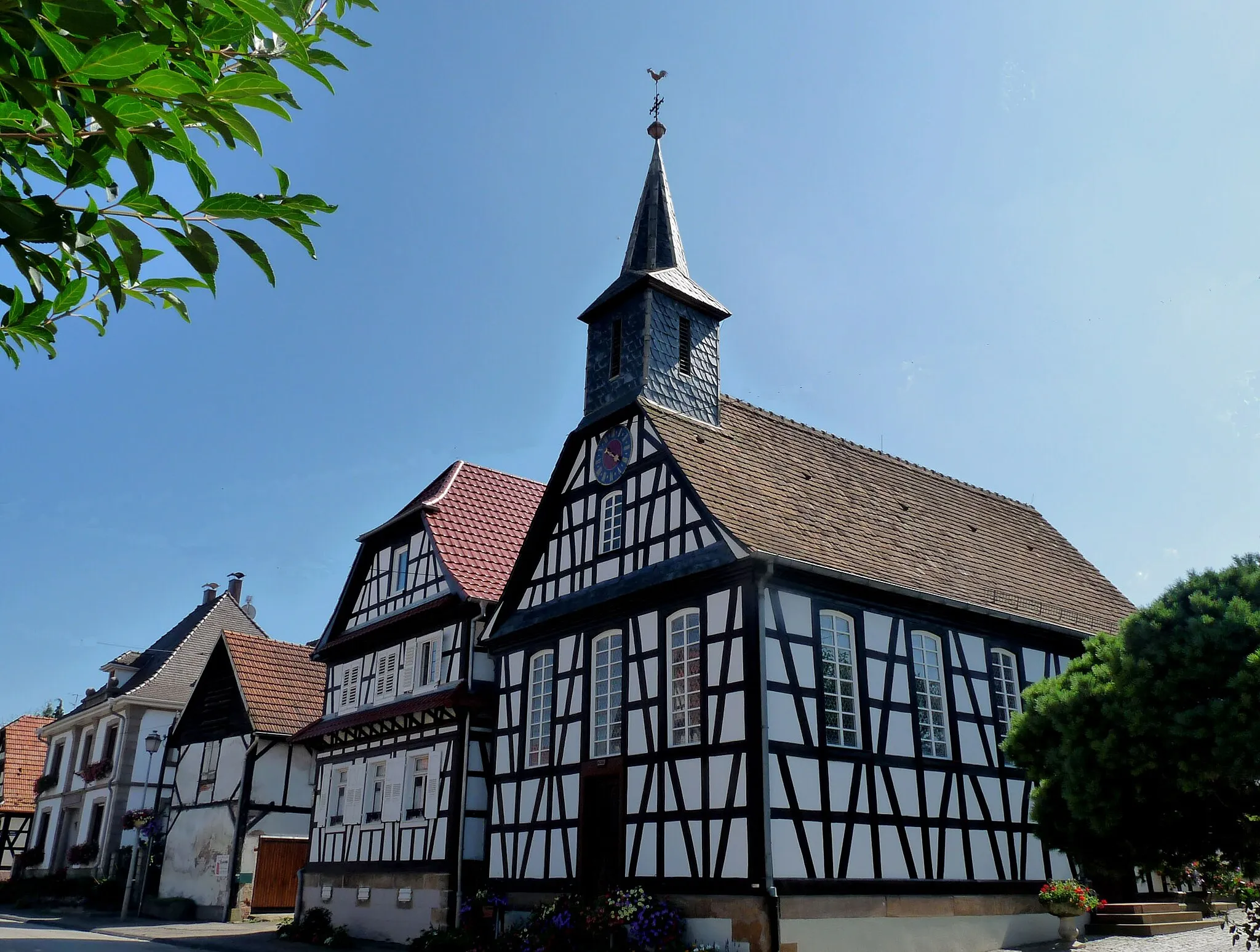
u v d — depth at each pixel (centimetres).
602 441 1725
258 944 1841
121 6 302
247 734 2469
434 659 1983
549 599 1750
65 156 316
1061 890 1468
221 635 2675
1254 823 970
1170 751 949
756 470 1645
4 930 2088
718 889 1248
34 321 343
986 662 1630
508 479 2362
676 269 1870
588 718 1552
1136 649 998
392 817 1928
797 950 1199
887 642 1477
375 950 1727
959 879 1426
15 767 4128
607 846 1471
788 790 1266
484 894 1630
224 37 318
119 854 2928
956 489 2173
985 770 1535
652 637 1476
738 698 1302
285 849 2436
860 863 1309
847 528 1639
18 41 273
